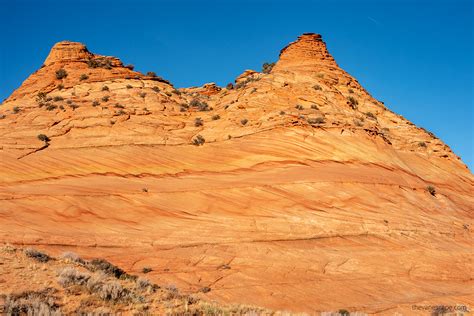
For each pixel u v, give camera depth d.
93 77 56.41
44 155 41.09
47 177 38.88
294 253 26.20
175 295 13.13
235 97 52.16
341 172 38.16
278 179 35.72
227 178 38.56
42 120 46.56
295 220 30.66
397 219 32.88
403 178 41.34
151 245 26.12
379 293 21.98
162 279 21.19
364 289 22.33
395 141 51.75
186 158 42.34
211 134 45.75
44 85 55.69
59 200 30.17
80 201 30.48
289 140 42.94
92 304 10.95
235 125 46.34
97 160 41.09
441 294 22.66
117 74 57.53
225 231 28.67
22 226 26.52
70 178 39.16
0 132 44.25
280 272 23.44
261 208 32.06
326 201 33.53
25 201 29.69
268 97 49.38
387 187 37.25
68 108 48.62
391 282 23.72
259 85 51.78
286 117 45.09
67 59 59.66
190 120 49.22
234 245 26.62
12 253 13.99
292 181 35.12
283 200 33.03
